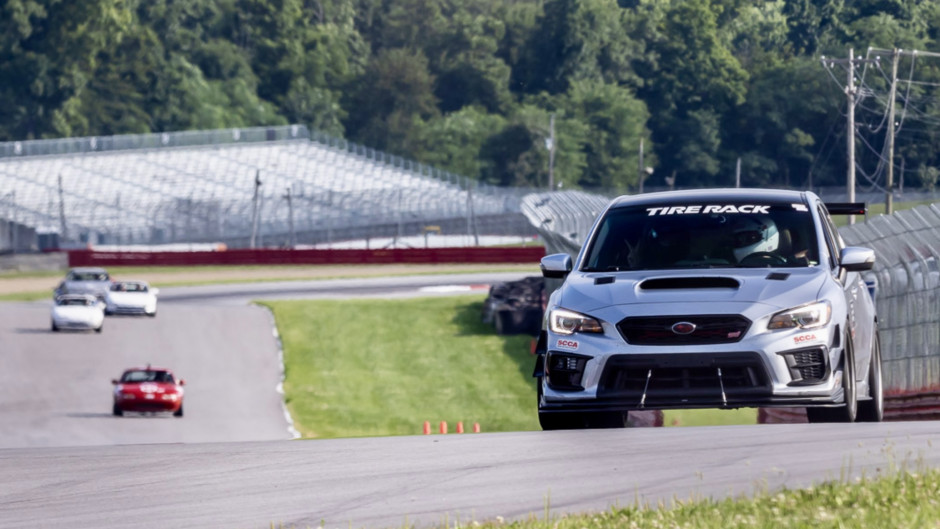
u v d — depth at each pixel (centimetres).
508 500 2400
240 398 12669
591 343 3080
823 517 1994
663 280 3144
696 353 3008
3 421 11094
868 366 3531
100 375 13362
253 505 2450
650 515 2103
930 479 2248
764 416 7075
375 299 18425
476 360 14700
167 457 3077
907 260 6081
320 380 13700
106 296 17112
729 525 1992
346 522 2277
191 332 16012
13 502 2552
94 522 2342
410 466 2800
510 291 16075
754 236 3331
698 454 2764
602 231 3450
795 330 3027
